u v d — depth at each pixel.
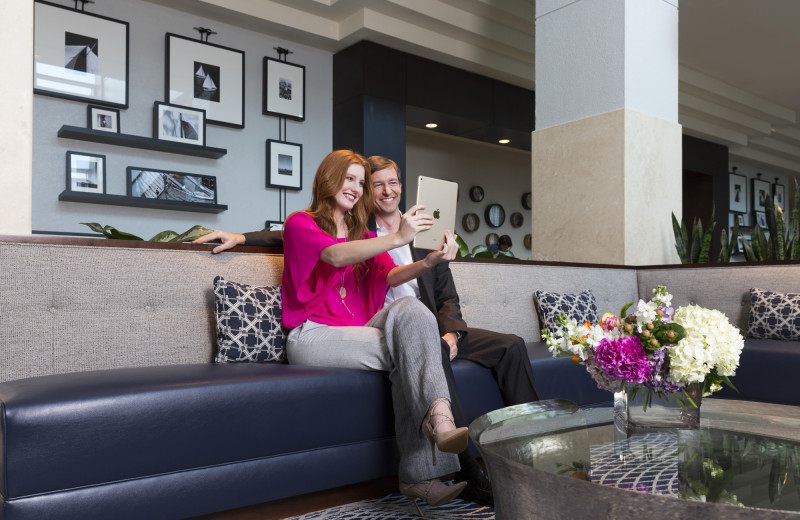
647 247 3.94
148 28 5.10
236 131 5.55
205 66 5.33
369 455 1.76
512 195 9.18
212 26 5.43
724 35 6.76
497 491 1.17
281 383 1.61
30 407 1.29
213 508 1.50
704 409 1.50
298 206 5.93
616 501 0.92
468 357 2.12
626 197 3.83
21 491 1.27
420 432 1.63
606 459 1.10
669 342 1.34
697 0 5.98
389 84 6.03
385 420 1.79
